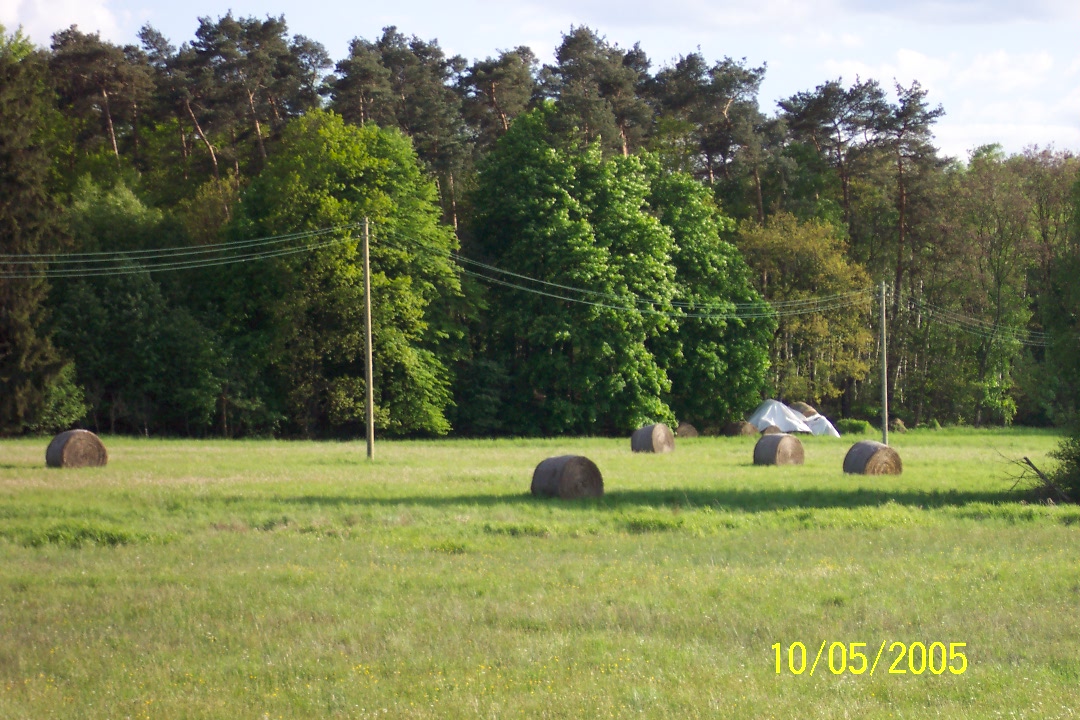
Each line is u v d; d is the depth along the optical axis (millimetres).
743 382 57188
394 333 49094
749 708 8430
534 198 53344
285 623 11352
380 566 14508
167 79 55969
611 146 57781
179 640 10750
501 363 56312
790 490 23859
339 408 49875
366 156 50406
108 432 49938
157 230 53312
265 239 49188
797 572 13867
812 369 65062
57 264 49531
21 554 15578
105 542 16719
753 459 34531
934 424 65312
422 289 51656
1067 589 12898
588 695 8781
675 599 12273
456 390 55500
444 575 13789
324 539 16844
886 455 29250
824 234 61938
